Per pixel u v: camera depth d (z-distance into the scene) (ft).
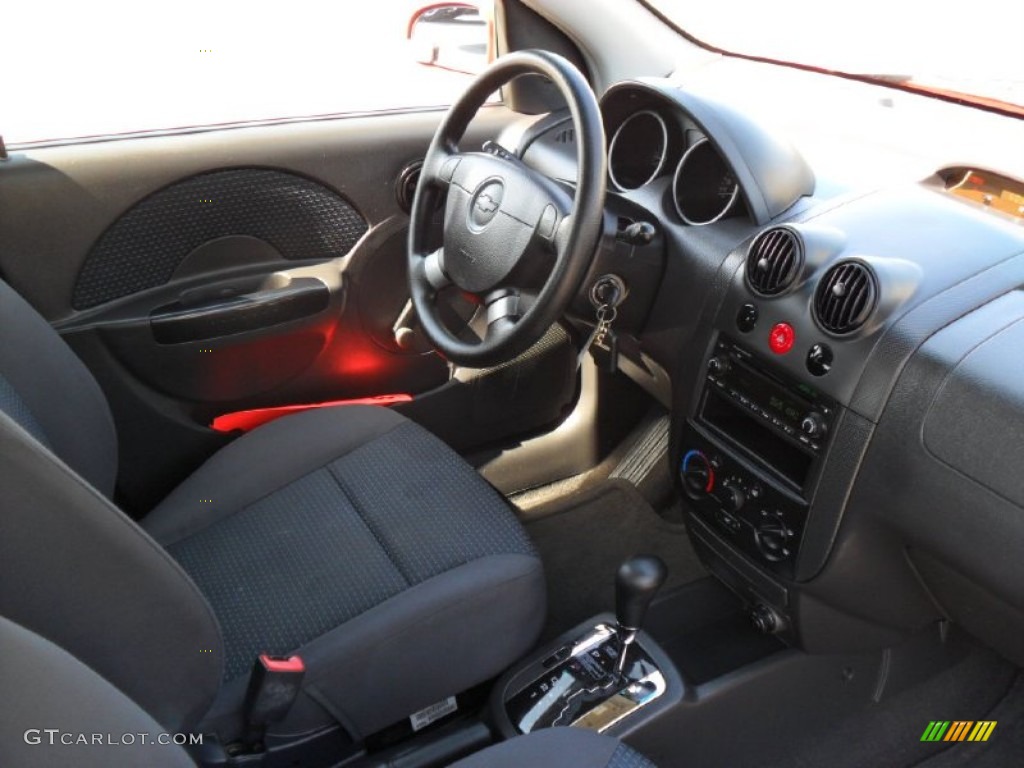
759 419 4.34
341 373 6.21
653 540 6.56
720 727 4.74
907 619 4.77
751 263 4.30
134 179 5.23
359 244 6.00
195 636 2.93
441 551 4.26
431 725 4.42
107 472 4.16
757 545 4.48
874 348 3.82
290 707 3.50
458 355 4.68
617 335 5.21
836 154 5.11
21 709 1.96
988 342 3.60
